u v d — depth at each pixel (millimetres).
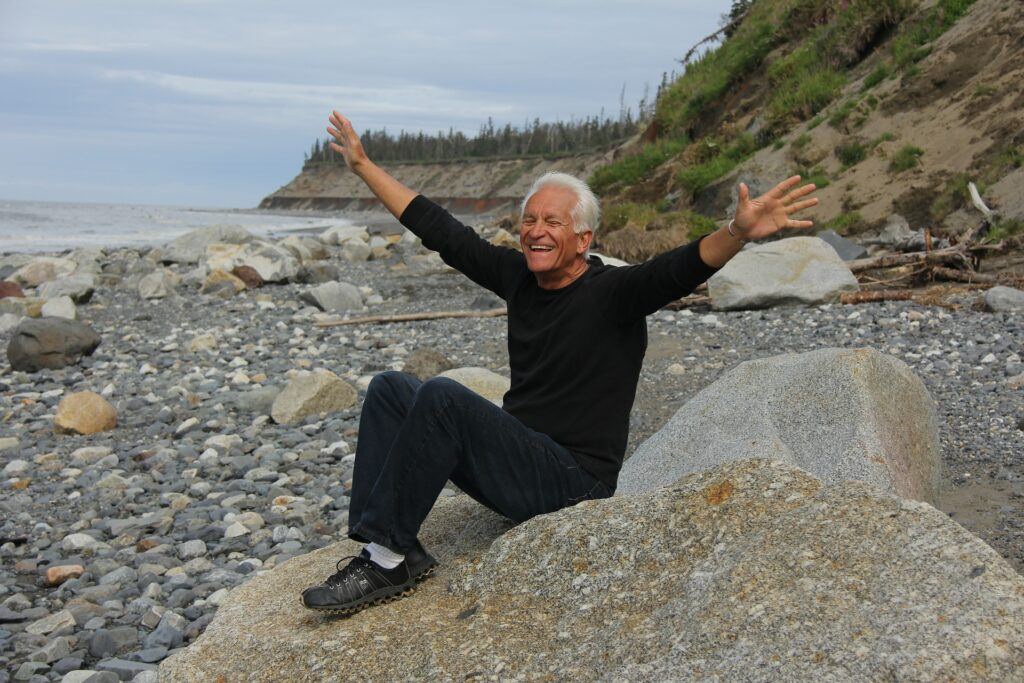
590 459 3184
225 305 14844
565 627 2646
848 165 16281
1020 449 5715
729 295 11289
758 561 2447
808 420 4664
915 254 11859
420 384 3199
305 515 5980
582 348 3137
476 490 3141
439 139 105938
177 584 5086
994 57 15344
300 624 3074
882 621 2152
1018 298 9648
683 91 25891
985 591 2145
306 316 13594
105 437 8023
